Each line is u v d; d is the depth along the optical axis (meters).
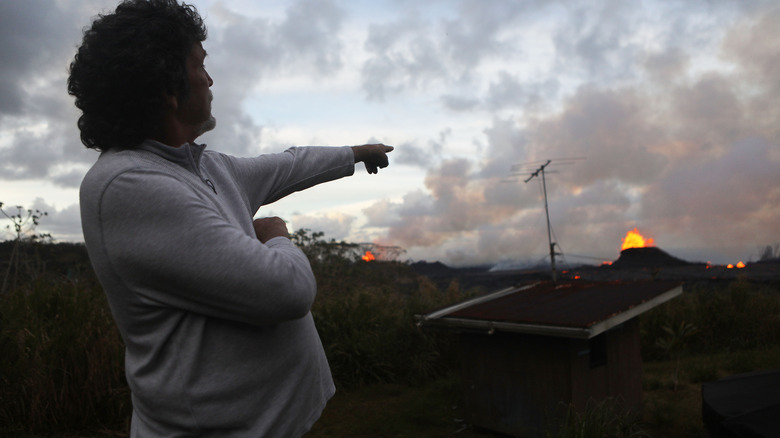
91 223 0.82
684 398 5.21
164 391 0.83
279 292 0.81
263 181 1.23
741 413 2.84
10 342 4.05
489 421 4.32
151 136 0.92
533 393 4.04
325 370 1.07
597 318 3.72
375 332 6.49
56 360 4.02
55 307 4.82
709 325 7.58
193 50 0.96
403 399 5.44
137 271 0.80
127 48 0.86
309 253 9.05
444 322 4.46
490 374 4.32
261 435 0.88
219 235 0.80
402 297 8.26
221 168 1.09
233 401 0.86
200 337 0.83
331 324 6.32
